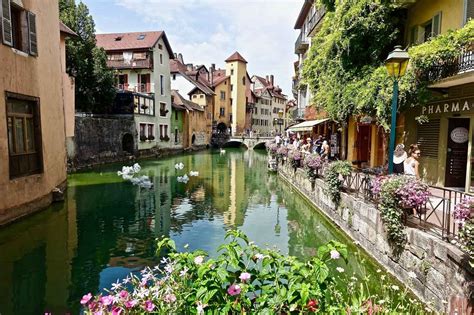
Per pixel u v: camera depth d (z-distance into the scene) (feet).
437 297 16.56
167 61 131.44
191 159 115.24
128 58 120.88
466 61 27.71
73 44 87.86
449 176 33.83
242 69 223.92
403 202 20.13
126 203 44.70
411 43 39.60
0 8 30.48
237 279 9.73
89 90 91.30
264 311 8.76
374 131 51.08
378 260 23.36
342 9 44.24
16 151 33.99
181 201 47.06
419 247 18.34
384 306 12.01
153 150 118.73
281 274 9.64
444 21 33.55
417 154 27.78
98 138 84.64
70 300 19.35
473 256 13.39
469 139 30.66
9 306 18.71
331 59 50.88
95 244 28.66
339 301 11.28
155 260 25.29
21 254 26.16
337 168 33.96
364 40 43.24
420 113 37.35
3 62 30.86
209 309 8.86
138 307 9.06
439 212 24.00
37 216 36.50
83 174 69.62
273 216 39.63
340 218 32.53
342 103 46.26
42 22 40.63
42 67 40.09
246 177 72.90
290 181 61.62
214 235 31.76
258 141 183.11
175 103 142.82
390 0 39.65
